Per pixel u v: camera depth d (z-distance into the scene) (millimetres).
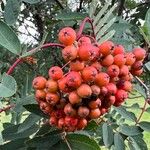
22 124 221
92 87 170
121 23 266
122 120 285
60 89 170
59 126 181
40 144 204
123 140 252
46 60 371
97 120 261
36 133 215
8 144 226
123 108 255
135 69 198
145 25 245
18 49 183
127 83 188
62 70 175
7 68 345
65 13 253
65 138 204
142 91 248
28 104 208
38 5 411
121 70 183
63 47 174
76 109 175
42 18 419
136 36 318
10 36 183
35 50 177
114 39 261
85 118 181
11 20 228
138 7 418
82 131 232
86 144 201
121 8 389
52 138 204
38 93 177
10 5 228
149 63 242
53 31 370
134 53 197
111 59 177
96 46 180
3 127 272
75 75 166
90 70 167
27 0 251
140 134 256
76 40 186
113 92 178
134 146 253
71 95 169
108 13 205
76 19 252
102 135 253
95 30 203
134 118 253
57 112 180
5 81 170
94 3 210
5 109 200
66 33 170
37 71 364
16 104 215
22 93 252
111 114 281
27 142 204
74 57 166
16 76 349
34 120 222
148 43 246
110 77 179
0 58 349
